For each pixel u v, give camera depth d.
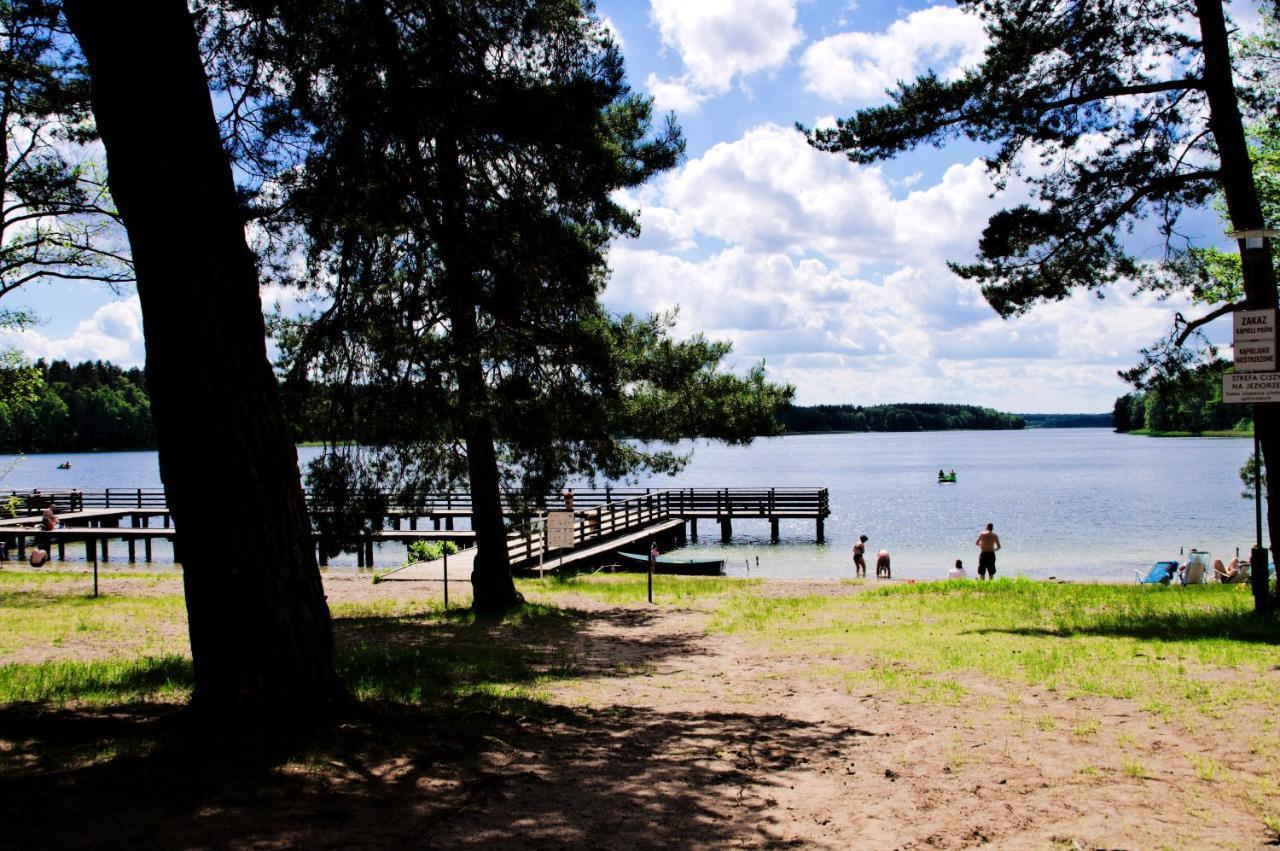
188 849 4.05
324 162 11.66
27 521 42.41
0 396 25.66
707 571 32.09
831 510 58.72
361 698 7.36
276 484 6.12
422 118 11.09
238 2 10.23
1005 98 14.06
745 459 162.38
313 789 5.00
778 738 7.07
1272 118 16.16
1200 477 83.44
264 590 6.02
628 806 5.22
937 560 36.22
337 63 10.71
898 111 14.34
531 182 12.88
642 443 17.47
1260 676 7.89
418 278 13.00
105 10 5.71
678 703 8.70
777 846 4.63
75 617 15.80
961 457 147.00
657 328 17.58
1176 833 4.64
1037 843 4.62
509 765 5.95
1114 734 6.50
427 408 13.85
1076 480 82.31
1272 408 12.77
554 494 16.64
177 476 5.95
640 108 16.39
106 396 157.25
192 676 9.16
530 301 12.88
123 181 5.82
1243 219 12.86
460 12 11.55
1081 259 14.54
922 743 6.68
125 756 5.31
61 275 21.33
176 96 5.84
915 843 4.68
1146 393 14.99
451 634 14.09
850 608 16.69
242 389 6.00
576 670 10.79
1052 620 13.30
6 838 4.06
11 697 7.80
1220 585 18.14
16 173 18.77
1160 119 13.91
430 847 4.34
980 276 15.13
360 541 15.42
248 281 6.14
